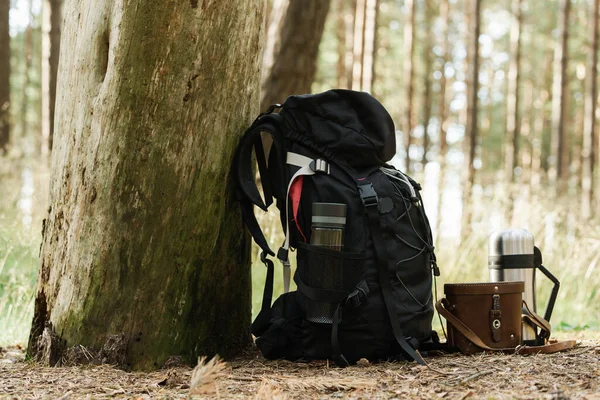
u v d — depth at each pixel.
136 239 2.40
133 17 2.33
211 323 2.61
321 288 2.39
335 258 2.38
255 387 2.02
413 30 17.28
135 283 2.41
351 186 2.44
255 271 5.36
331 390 1.97
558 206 6.84
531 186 8.40
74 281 2.44
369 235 2.41
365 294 2.36
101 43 2.42
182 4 2.36
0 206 6.29
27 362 2.52
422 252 2.54
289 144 2.56
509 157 17.88
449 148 26.75
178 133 2.41
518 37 18.00
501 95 29.23
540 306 5.50
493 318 2.63
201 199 2.49
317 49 6.86
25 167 7.56
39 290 2.60
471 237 6.21
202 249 2.53
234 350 2.71
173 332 2.48
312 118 2.53
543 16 23.55
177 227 2.45
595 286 5.82
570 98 24.41
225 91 2.51
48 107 10.98
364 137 2.46
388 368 2.32
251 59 2.62
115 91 2.36
